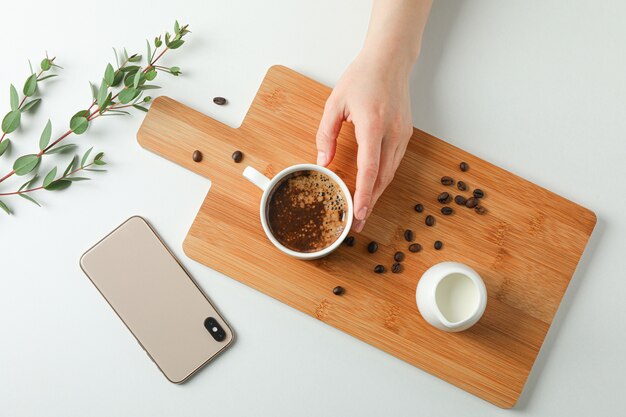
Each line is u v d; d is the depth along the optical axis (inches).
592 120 30.4
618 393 29.6
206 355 29.2
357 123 27.1
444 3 30.4
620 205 30.1
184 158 29.1
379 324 28.8
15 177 30.0
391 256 29.1
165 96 29.2
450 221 29.3
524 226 29.3
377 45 27.8
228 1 30.5
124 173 30.0
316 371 29.5
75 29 30.6
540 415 29.5
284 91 29.4
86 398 29.6
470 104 30.3
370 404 29.5
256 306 29.6
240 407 29.5
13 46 30.6
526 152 30.2
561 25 30.5
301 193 27.9
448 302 28.3
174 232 29.8
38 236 29.9
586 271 30.0
